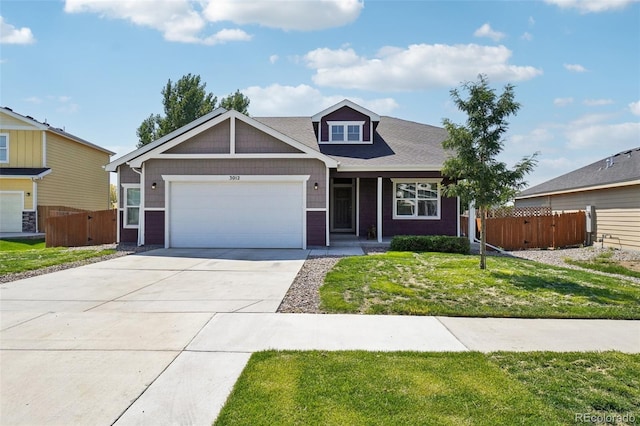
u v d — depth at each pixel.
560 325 5.31
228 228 13.60
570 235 16.30
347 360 4.04
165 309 5.98
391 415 2.98
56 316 5.61
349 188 17.62
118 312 5.82
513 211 19.73
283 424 2.86
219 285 7.65
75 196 24.02
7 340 4.63
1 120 20.86
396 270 8.87
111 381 3.56
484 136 8.62
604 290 7.15
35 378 3.63
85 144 24.59
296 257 11.33
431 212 16.14
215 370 3.80
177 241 13.64
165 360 4.05
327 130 16.92
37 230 20.27
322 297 6.61
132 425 2.87
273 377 3.62
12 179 20.19
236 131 13.65
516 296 6.71
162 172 13.87
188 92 29.83
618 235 14.88
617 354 4.21
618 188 14.90
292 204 13.55
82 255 11.50
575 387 3.45
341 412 3.02
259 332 4.96
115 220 16.80
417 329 5.11
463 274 8.41
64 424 2.88
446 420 2.92
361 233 16.36
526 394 3.31
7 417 2.97
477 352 4.28
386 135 18.00
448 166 9.02
